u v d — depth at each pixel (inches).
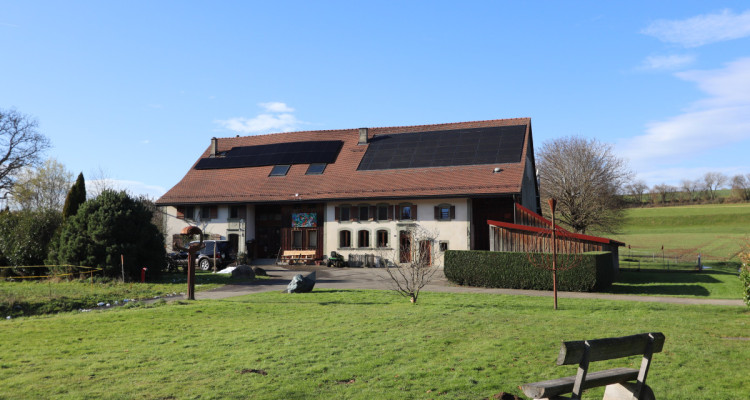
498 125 1588.3
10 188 1879.9
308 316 537.0
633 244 2564.0
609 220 1920.5
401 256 1390.3
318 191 1498.5
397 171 1498.5
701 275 1187.3
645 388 220.8
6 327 494.3
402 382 282.5
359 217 1453.0
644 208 4421.8
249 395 265.1
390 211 1417.3
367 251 1433.3
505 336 402.0
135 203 1061.1
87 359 355.9
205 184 1679.4
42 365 340.2
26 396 271.3
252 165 1708.9
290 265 1455.5
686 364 317.7
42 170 2213.3
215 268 1231.5
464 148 1514.5
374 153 1617.9
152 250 1043.3
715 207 4138.8
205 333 448.1
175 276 1100.5
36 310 677.3
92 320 528.7
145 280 1011.3
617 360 329.7
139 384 289.1
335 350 362.9
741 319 495.2
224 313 569.6
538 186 1863.9
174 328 478.6
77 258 999.6
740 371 301.3
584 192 1857.8
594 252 934.4
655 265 1577.3
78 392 276.2
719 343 378.9
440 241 1357.0
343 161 1620.3
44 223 1116.5
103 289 857.5
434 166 1473.9
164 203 1615.4
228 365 327.6
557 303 627.5
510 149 1451.8
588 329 431.8
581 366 199.3
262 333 437.4
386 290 815.1
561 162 1972.2
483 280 924.6
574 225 1868.8
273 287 909.8
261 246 1615.4
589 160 1959.9
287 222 1544.0
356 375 299.0
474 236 1365.7
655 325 455.5
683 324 462.3
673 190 5113.2
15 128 1818.4
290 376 297.9
